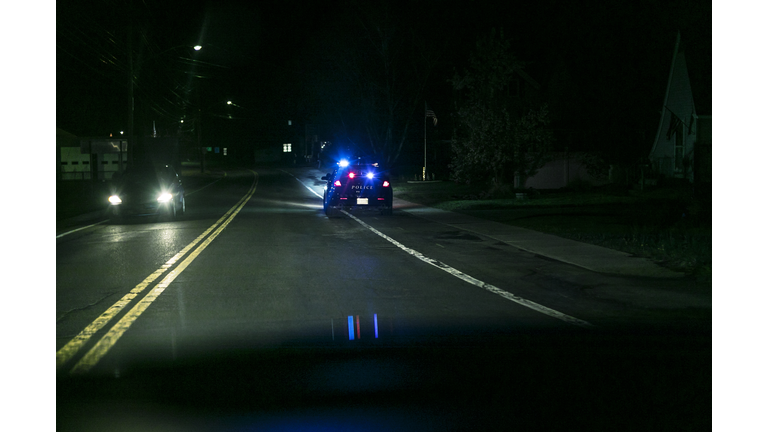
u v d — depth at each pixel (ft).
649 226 59.57
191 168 283.59
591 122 129.59
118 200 70.08
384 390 18.72
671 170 115.03
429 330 25.68
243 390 18.72
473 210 82.69
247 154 372.38
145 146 154.40
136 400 17.93
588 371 20.49
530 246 50.39
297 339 24.30
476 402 17.81
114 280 36.86
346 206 76.43
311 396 18.26
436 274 38.99
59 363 21.25
